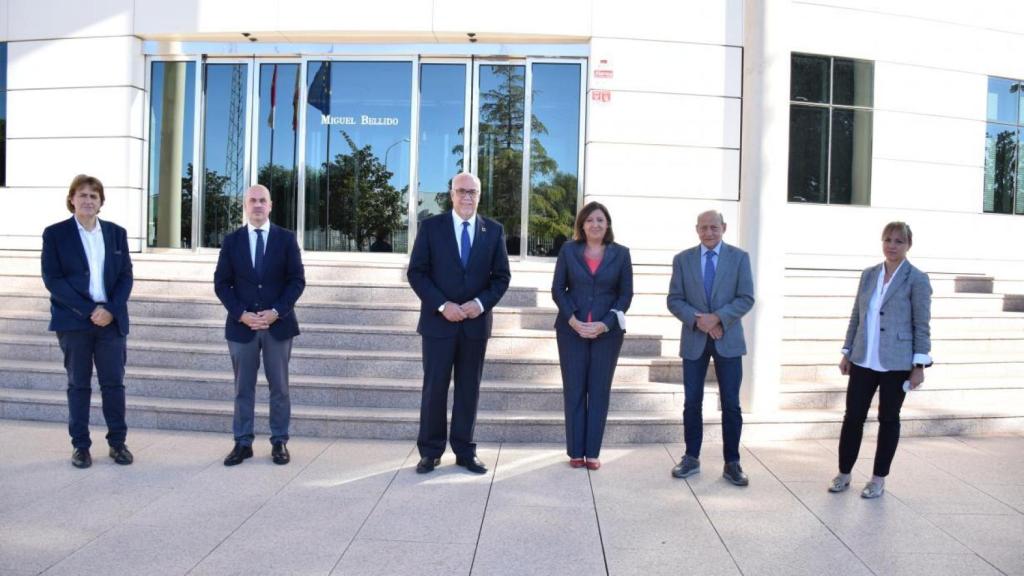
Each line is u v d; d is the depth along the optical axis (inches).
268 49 367.9
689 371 203.5
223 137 374.9
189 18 354.3
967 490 192.4
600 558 145.8
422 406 200.8
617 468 206.7
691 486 192.5
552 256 365.4
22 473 189.8
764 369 245.1
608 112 347.6
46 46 361.4
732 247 205.8
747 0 246.5
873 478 187.2
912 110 392.8
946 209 400.8
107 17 357.4
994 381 279.0
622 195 349.1
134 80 359.6
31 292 301.6
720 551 150.3
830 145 382.9
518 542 152.8
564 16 346.9
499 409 239.9
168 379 244.7
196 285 297.9
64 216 363.3
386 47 365.7
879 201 389.7
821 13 378.0
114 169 358.6
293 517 163.8
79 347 195.5
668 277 312.7
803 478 201.3
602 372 206.2
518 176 365.4
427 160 370.6
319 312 279.9
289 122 373.7
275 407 205.2
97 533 152.5
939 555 149.9
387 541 151.7
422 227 204.5
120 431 201.3
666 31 348.5
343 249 376.2
